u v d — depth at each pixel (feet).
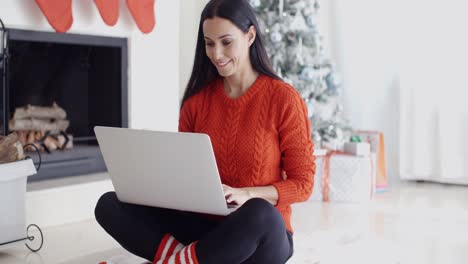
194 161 5.02
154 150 5.19
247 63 5.75
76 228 9.02
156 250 5.63
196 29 13.70
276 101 5.64
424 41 12.64
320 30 13.76
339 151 11.44
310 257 7.58
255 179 5.61
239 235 4.95
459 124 12.48
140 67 10.63
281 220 5.14
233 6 5.47
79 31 9.61
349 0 13.50
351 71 13.61
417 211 10.31
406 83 12.91
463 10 12.20
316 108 12.28
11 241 7.69
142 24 10.25
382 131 13.44
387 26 13.15
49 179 9.67
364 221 9.59
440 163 12.66
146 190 5.51
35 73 10.29
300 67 11.99
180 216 5.80
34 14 9.04
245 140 5.63
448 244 8.31
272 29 11.80
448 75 12.45
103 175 10.17
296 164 5.60
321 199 11.08
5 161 7.62
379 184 11.90
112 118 10.70
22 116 9.82
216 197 5.11
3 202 7.55
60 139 10.07
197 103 6.01
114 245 8.14
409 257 7.69
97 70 10.91
